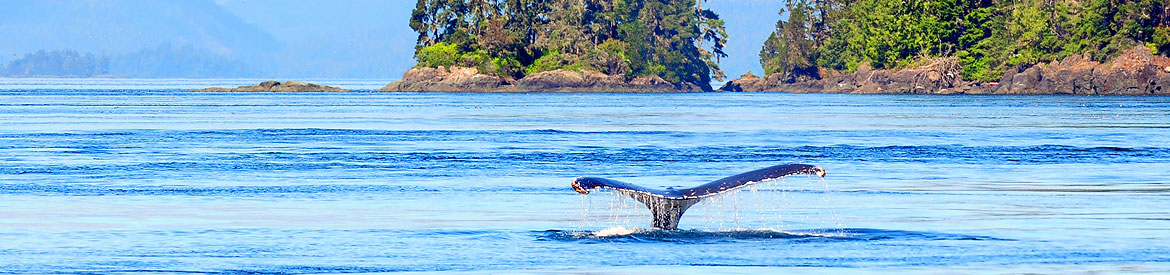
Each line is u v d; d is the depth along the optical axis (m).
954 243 56.72
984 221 66.25
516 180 97.69
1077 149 141.88
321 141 162.38
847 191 85.00
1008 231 61.50
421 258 53.41
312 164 117.25
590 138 173.25
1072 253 53.88
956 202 77.75
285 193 85.81
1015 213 70.69
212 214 71.75
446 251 55.25
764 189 84.44
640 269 49.78
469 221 67.19
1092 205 75.88
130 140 163.88
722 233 58.03
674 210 56.66
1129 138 168.88
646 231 58.09
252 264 52.28
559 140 167.00
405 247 56.66
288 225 65.81
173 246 57.53
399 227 64.44
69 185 92.75
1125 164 117.38
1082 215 69.56
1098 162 120.38
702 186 48.47
